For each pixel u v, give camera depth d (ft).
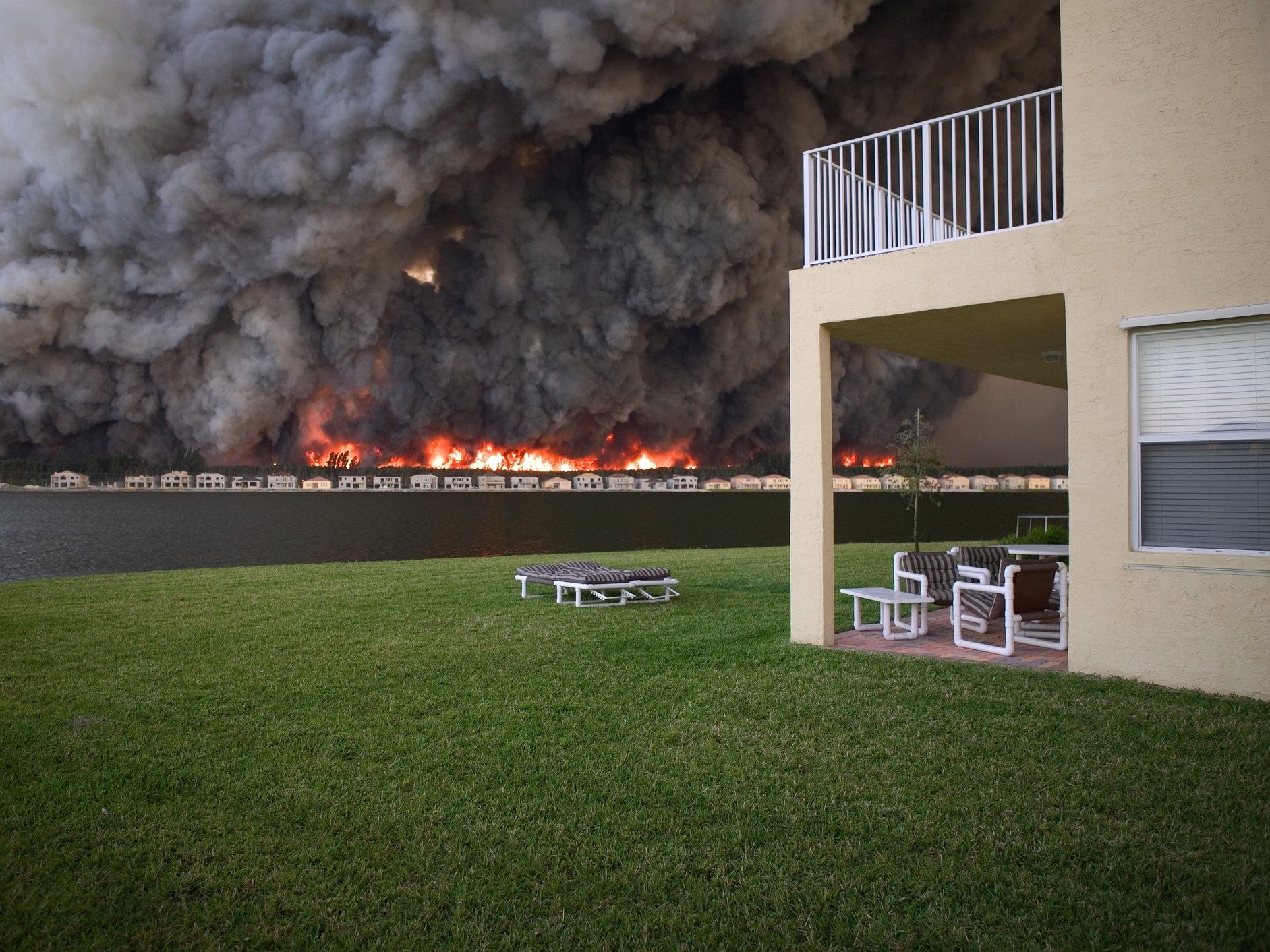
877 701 17.70
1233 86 17.40
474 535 138.82
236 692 18.84
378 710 17.43
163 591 36.99
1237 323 17.53
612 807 12.33
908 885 9.93
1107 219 18.95
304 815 12.11
